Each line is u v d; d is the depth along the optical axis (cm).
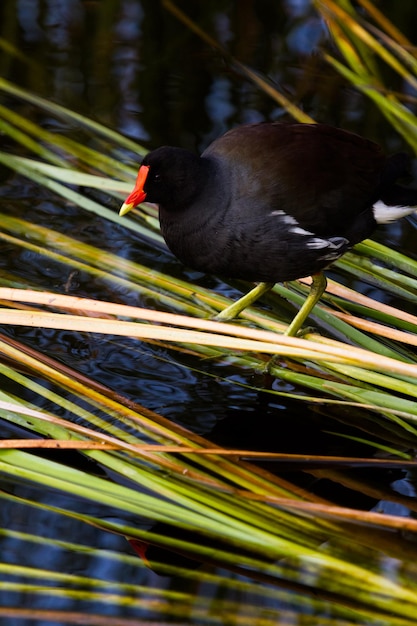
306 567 557
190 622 519
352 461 661
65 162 973
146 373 747
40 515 594
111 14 1266
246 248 726
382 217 778
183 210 729
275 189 714
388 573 555
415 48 1135
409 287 852
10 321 660
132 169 961
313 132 748
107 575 551
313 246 730
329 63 1179
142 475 616
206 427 692
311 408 725
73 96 1105
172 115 1081
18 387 712
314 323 819
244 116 1080
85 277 845
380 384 704
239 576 554
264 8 1285
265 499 600
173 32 1237
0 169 998
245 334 647
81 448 618
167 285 826
